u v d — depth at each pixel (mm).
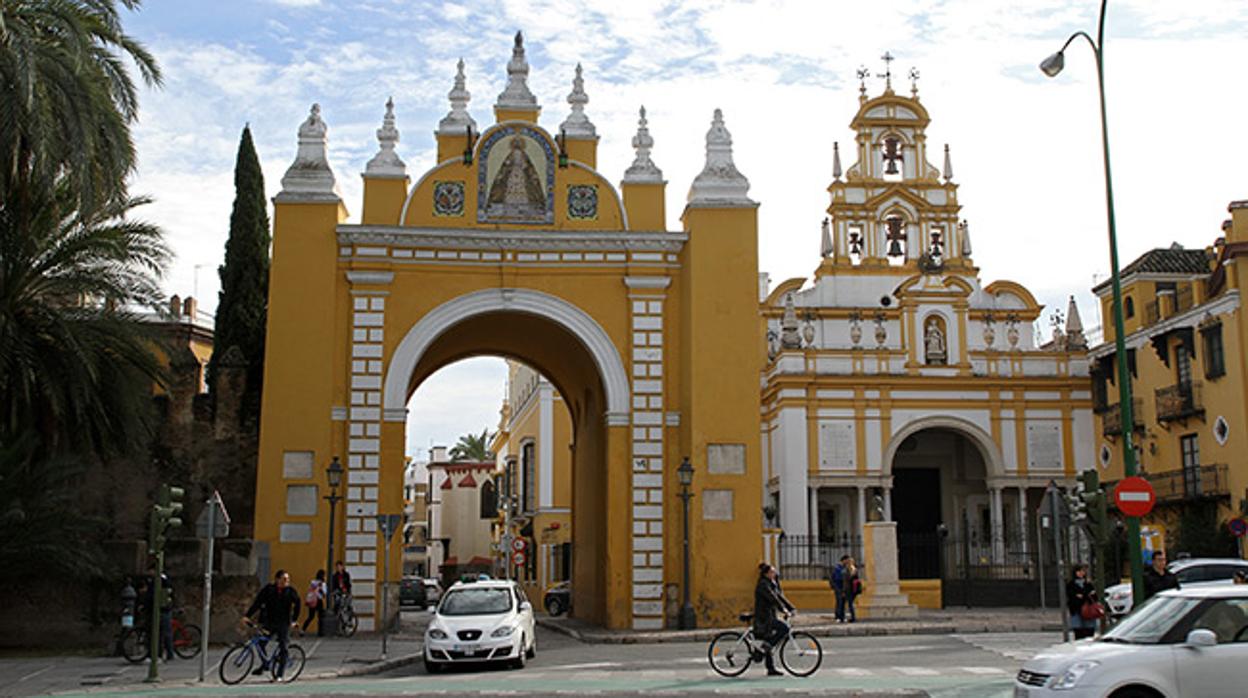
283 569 29312
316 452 29828
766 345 54719
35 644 25297
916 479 53594
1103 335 50031
